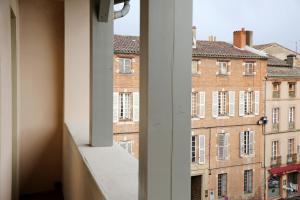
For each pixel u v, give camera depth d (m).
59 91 4.13
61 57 4.11
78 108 4.00
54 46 4.08
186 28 1.19
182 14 1.19
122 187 1.59
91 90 2.57
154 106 1.17
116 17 2.23
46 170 4.17
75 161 2.73
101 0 2.43
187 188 1.20
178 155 1.20
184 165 1.20
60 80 4.12
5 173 2.53
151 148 1.18
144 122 1.20
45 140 4.12
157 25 1.17
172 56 1.18
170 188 1.19
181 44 1.19
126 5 2.12
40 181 4.17
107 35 2.58
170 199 1.19
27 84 4.00
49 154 4.16
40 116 4.09
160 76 1.18
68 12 3.95
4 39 2.37
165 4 1.17
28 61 3.99
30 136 4.06
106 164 2.01
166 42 1.17
